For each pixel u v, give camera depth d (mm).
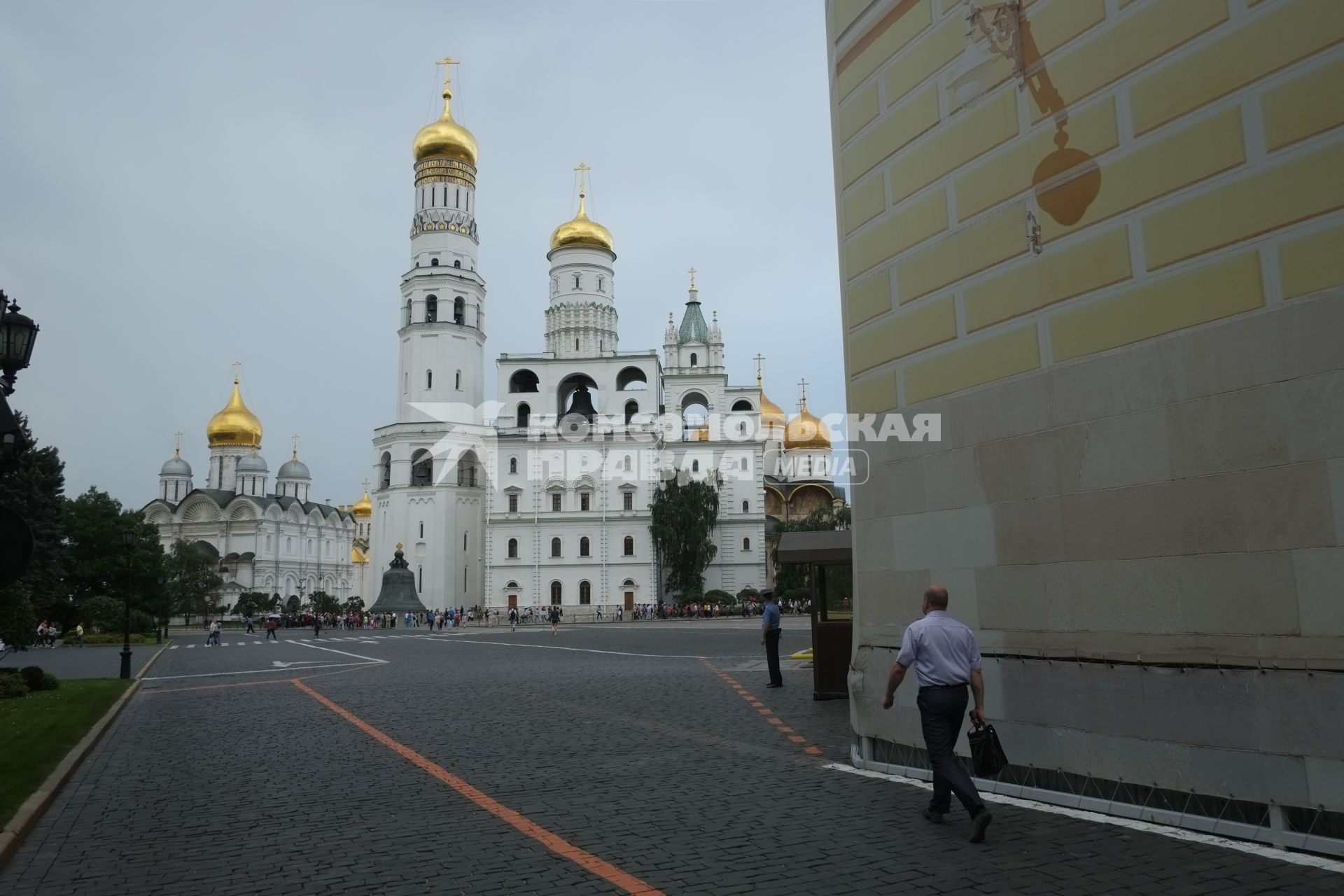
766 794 8984
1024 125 8906
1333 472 6512
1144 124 7855
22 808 8609
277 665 30047
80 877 6789
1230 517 7109
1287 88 6883
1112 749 7863
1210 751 7156
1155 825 7371
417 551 82875
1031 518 8656
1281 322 6852
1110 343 8023
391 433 85312
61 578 61844
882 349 10523
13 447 11695
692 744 12062
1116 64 8086
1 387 12469
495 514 82875
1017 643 8742
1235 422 7113
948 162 9742
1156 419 7652
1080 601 8195
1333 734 6438
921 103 10133
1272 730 6785
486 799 9039
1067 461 8359
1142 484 7734
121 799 9500
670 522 81312
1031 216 8789
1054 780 8352
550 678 22375
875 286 10703
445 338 86125
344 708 16953
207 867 6961
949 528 9492
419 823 8125
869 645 10461
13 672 19641
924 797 8672
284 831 7984
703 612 79000
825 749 11539
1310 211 6707
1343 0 6586
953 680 7418
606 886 6270
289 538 115750
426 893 6211
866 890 6055
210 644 49156
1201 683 7230
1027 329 8781
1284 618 6750
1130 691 7738
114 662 35156
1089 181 8273
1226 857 6531
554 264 92938
